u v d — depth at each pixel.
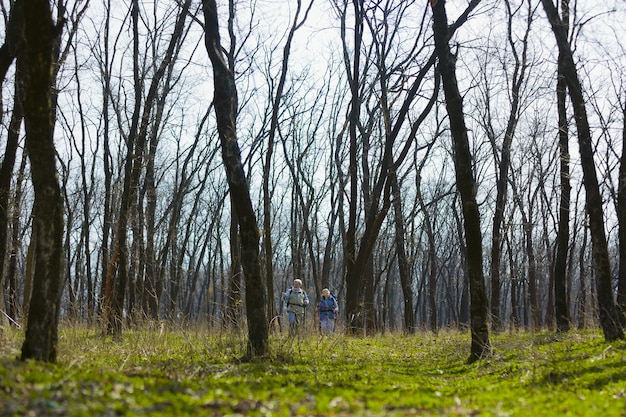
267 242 22.48
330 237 39.00
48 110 9.29
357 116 28.47
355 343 20.56
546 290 60.03
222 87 13.74
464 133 15.24
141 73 25.44
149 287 28.12
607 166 28.67
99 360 11.98
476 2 16.23
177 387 8.66
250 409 7.63
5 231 14.56
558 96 21.02
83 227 38.50
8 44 11.52
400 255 33.38
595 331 20.05
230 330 15.94
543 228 37.22
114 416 6.69
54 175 9.44
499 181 26.88
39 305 9.28
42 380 7.89
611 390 9.41
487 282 58.06
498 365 13.45
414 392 9.76
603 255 15.96
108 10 27.69
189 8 19.97
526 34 25.94
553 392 9.52
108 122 29.03
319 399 8.39
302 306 20.88
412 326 32.16
